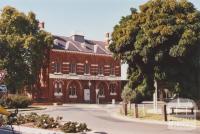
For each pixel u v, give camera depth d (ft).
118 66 267.39
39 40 211.00
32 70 207.41
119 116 117.08
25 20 212.02
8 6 209.97
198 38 99.71
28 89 214.69
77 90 247.91
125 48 110.73
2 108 50.75
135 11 114.93
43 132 68.85
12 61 202.08
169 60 103.35
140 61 109.40
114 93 264.93
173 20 102.27
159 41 99.50
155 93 122.21
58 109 161.17
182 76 105.29
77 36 258.98
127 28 108.47
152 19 104.32
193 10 106.93
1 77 58.95
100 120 104.32
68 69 244.63
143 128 83.05
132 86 116.98
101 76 258.78
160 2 106.52
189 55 101.71
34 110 154.81
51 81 236.22
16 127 75.46
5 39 201.87
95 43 268.00
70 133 68.39
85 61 252.83
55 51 239.50
